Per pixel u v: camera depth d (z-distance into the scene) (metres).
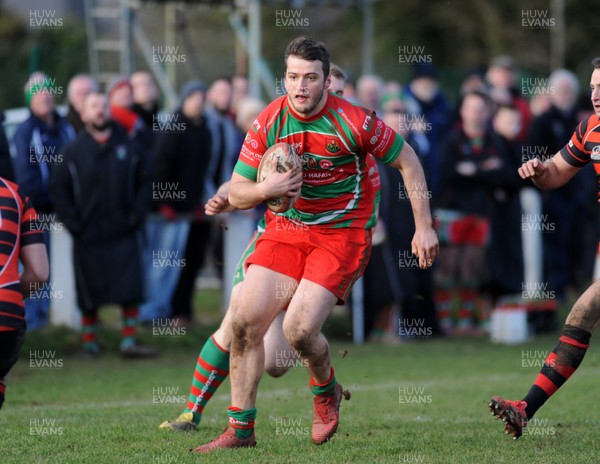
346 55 104.69
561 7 88.38
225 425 23.50
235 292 22.19
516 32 103.25
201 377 22.62
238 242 43.06
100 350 38.72
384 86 54.25
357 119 19.73
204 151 41.75
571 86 47.91
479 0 105.25
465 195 44.59
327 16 105.81
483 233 44.75
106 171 37.09
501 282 44.62
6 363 19.73
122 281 37.00
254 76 58.06
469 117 44.03
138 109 41.97
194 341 40.62
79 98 39.00
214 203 21.83
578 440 21.58
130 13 57.38
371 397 29.20
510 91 50.09
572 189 50.06
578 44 101.19
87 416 24.95
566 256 51.34
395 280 42.19
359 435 22.30
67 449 20.34
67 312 40.53
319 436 21.12
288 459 19.28
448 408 27.02
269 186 19.30
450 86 73.19
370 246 20.86
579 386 31.53
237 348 20.34
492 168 43.88
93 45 57.28
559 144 47.41
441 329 45.62
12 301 19.44
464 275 45.28
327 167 20.12
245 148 20.22
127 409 26.39
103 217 37.16
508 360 38.12
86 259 37.09
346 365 36.62
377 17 107.12
